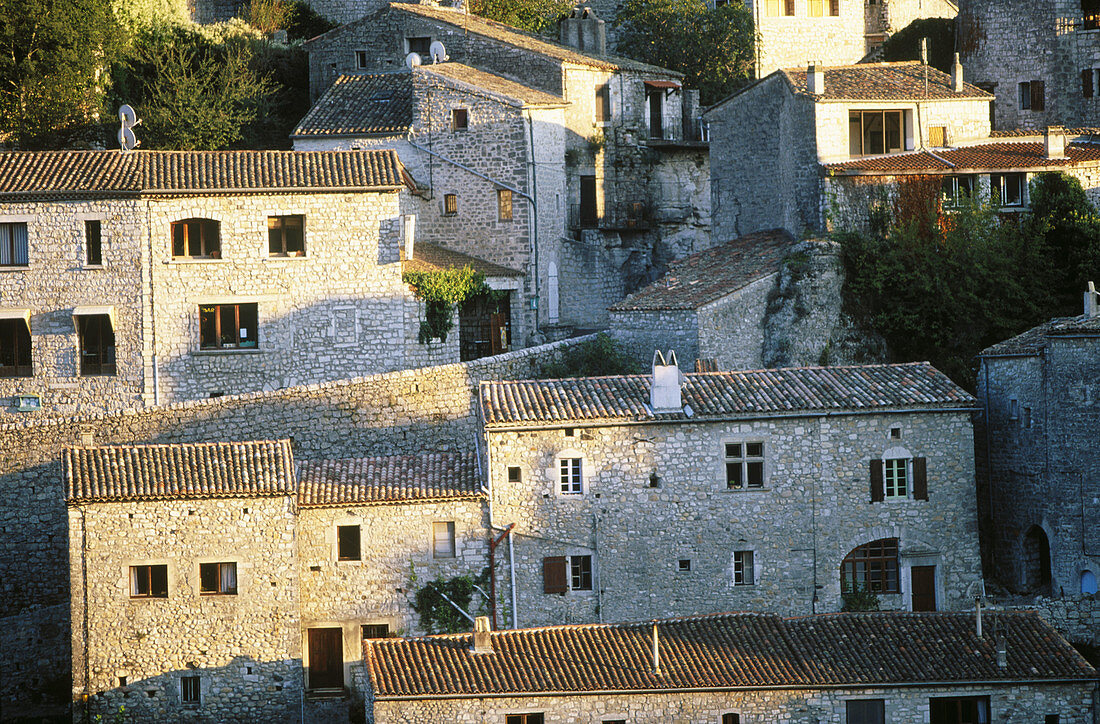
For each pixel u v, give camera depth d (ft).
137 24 305.53
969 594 192.65
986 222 235.40
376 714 162.50
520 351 224.33
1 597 202.90
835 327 231.71
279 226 232.32
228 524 183.62
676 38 327.88
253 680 183.32
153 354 228.63
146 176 229.25
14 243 228.02
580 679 165.48
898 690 167.22
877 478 191.62
